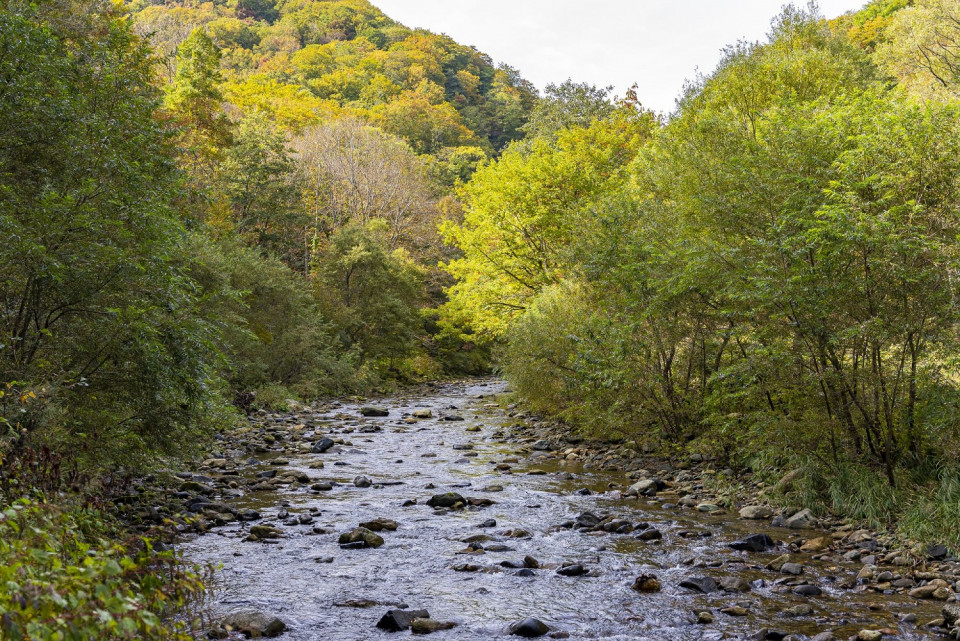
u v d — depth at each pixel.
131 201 8.85
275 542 8.59
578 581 7.30
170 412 9.23
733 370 11.02
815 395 10.59
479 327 32.12
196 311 9.70
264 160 44.12
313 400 27.59
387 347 39.72
